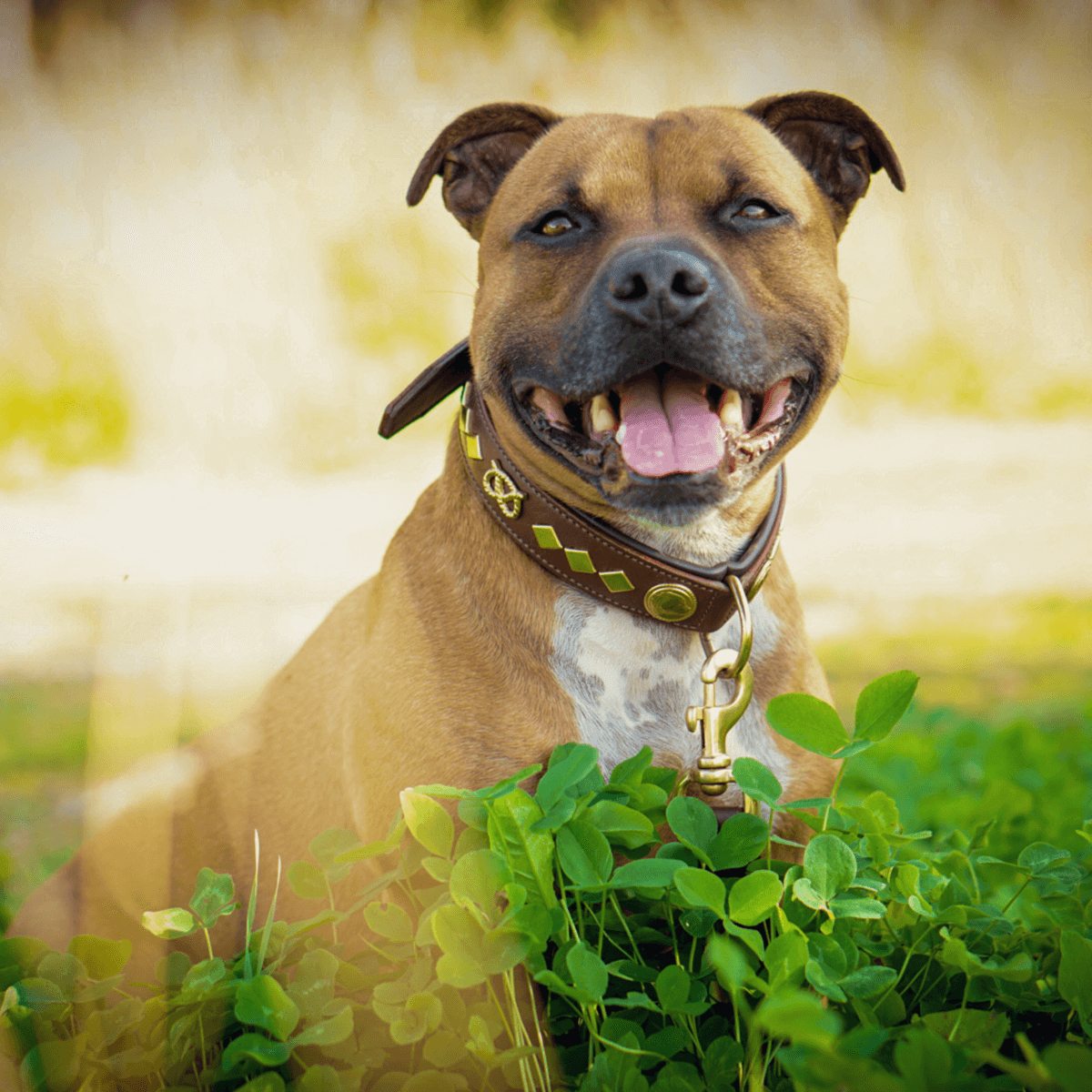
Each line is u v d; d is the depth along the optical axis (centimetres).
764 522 283
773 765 277
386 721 271
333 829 250
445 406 1000
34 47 465
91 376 802
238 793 305
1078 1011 206
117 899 265
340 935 290
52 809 517
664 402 267
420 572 284
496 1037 217
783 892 208
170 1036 204
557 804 211
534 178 291
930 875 236
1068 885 241
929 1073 159
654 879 197
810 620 880
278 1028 197
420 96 1067
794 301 283
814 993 217
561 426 269
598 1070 195
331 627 329
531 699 266
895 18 1300
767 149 295
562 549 265
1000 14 1317
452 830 212
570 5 1141
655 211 278
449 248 1015
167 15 387
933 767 446
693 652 274
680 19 1182
